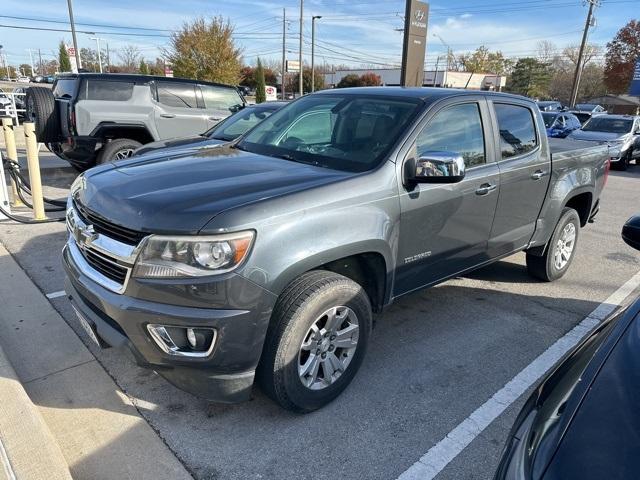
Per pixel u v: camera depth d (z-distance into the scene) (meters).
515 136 4.20
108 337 2.58
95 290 2.59
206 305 2.35
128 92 8.76
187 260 2.33
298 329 2.63
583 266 5.89
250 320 2.43
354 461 2.61
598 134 16.34
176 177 2.91
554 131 19.47
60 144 8.83
